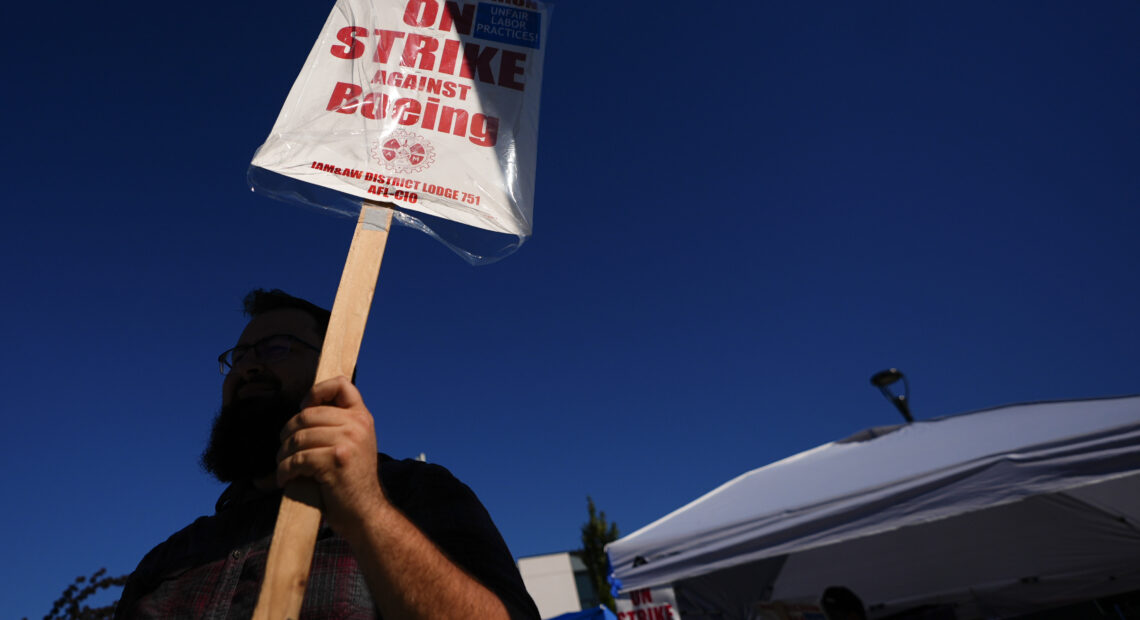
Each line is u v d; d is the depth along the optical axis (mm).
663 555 4016
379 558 652
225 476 1148
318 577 872
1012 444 3240
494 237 1044
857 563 5496
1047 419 3465
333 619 826
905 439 4148
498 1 1276
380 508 659
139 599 1002
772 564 5621
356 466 636
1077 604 4137
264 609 548
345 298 800
